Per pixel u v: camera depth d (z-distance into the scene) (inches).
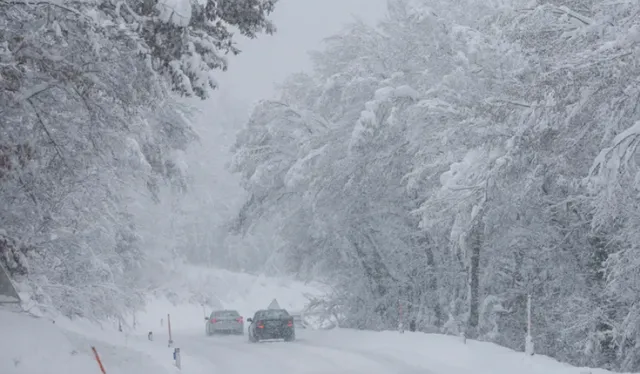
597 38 1021.8
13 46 647.1
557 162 1120.2
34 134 791.1
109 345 765.9
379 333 1338.6
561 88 961.5
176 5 656.4
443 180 1262.3
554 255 1353.3
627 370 1149.1
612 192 920.9
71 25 685.9
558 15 1070.4
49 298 1045.8
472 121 1268.5
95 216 1244.5
